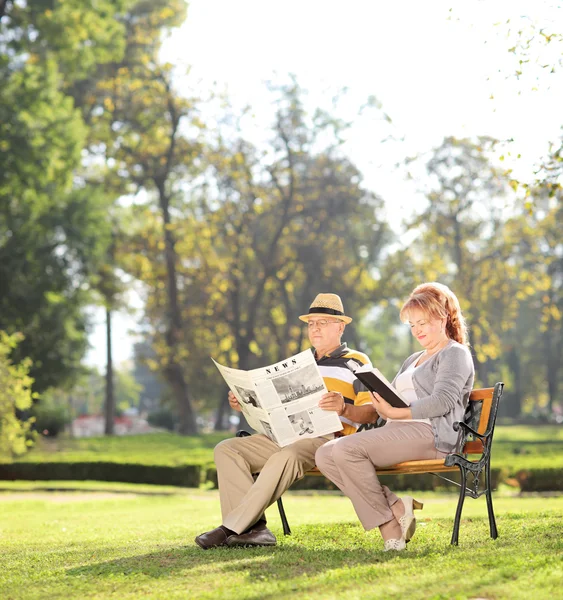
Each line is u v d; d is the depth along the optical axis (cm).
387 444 492
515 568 394
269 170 4016
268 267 4097
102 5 2917
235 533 515
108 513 1188
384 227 4394
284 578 411
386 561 443
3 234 3269
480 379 4791
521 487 1625
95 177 3947
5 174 3020
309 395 499
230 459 539
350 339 4500
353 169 4075
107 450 3088
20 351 3406
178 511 1191
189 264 4169
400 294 4216
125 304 4216
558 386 6719
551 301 5331
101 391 8206
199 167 4034
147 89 3847
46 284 3228
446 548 476
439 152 3791
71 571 461
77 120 3155
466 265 4441
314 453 525
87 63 3088
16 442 2105
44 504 1389
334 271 4278
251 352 4691
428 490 1684
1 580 447
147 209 4147
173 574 431
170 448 3162
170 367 4128
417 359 537
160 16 3834
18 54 3055
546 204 4469
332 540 557
